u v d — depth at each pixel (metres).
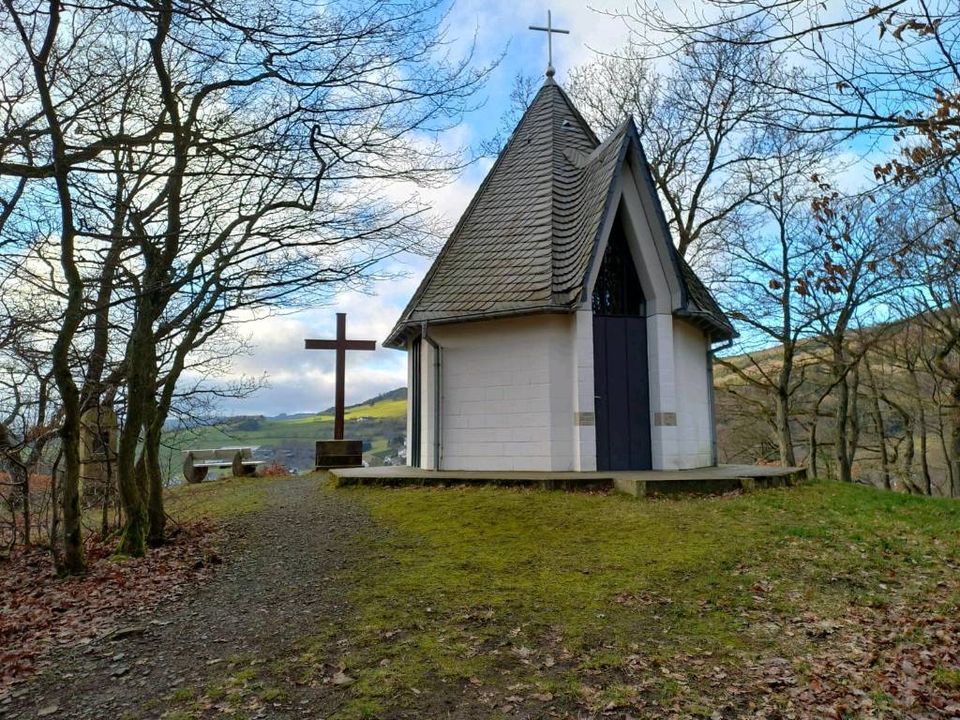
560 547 7.43
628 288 12.80
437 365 12.78
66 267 7.05
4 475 9.13
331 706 4.08
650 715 4.03
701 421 13.98
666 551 7.21
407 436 15.24
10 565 8.37
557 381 11.82
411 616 5.52
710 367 14.70
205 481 17.86
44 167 6.57
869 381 24.30
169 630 5.59
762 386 21.12
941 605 5.88
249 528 9.54
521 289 12.12
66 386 7.38
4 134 6.83
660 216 12.37
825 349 20.77
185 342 9.30
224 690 4.34
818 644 5.08
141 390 8.41
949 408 21.11
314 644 5.02
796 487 11.32
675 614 5.59
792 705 4.17
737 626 5.38
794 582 6.39
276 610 5.89
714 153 20.69
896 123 4.92
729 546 7.38
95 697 4.38
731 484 10.31
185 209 8.67
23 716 4.15
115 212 8.33
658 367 12.29
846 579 6.52
